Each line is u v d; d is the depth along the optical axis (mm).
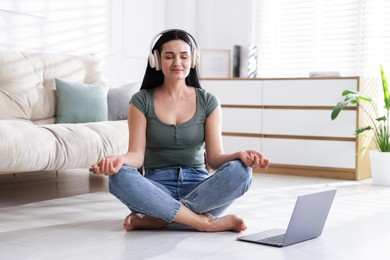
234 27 5328
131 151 2371
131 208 2295
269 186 3848
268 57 5293
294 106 4543
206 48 5414
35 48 4184
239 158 2295
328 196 2268
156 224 2371
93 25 4680
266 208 2969
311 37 5105
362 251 2096
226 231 2363
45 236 2268
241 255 1998
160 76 2471
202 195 2285
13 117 3523
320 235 2340
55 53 4047
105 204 3051
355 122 4293
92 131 3250
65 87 3781
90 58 4188
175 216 2262
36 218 2648
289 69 5219
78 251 2033
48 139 2932
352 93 4086
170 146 2414
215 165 2404
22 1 4051
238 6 5309
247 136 4750
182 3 5352
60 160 2977
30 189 3600
